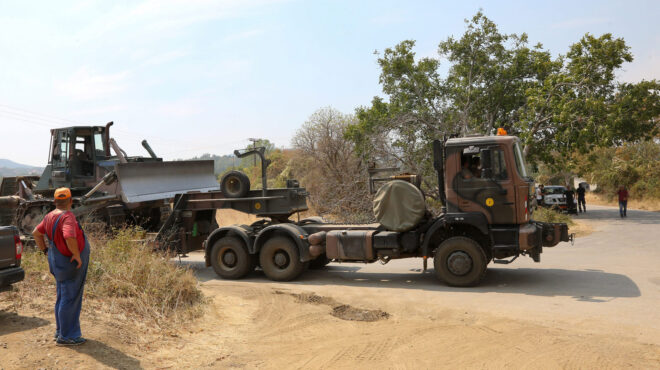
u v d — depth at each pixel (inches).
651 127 946.7
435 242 365.4
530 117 959.6
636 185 1545.3
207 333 231.6
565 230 343.9
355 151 1029.8
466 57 1048.8
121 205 450.3
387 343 217.6
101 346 192.4
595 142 881.5
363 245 364.8
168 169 473.7
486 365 187.8
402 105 1093.1
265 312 276.5
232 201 415.8
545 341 213.6
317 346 215.9
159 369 181.9
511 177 333.7
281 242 378.3
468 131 927.0
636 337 215.5
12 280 217.8
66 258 186.9
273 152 1736.0
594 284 333.1
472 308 276.1
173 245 424.8
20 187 516.4
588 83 901.8
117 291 257.9
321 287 348.5
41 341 189.8
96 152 492.4
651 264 410.9
